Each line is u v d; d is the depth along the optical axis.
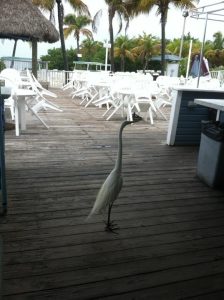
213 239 2.48
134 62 30.61
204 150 3.57
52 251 2.21
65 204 2.90
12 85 5.23
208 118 5.10
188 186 3.48
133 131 5.98
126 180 3.55
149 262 2.16
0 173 2.61
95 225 2.58
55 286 1.90
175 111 4.91
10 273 1.98
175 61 21.58
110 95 7.56
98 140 5.18
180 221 2.72
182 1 17.20
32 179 3.42
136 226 2.60
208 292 1.92
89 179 3.51
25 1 5.81
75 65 23.53
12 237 2.35
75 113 7.50
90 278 1.98
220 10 4.70
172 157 4.50
